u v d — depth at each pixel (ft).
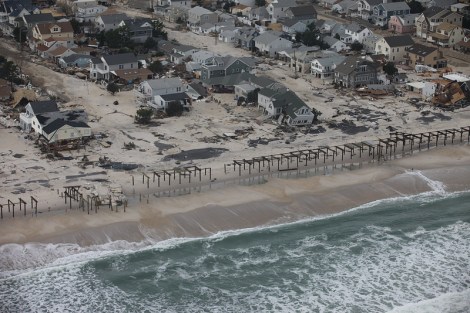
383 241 520.01
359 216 554.87
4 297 447.83
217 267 486.38
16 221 523.70
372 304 448.65
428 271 483.51
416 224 544.62
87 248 498.69
